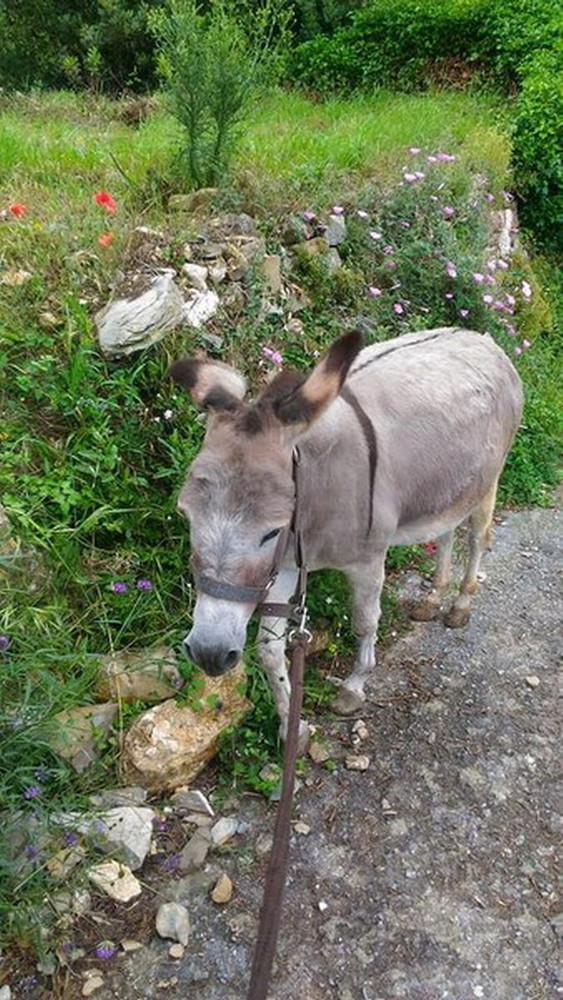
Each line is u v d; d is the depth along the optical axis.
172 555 3.42
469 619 4.04
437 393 3.21
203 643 2.07
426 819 3.01
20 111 8.71
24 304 3.86
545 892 2.79
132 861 2.70
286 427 2.18
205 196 5.20
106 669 3.11
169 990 2.45
